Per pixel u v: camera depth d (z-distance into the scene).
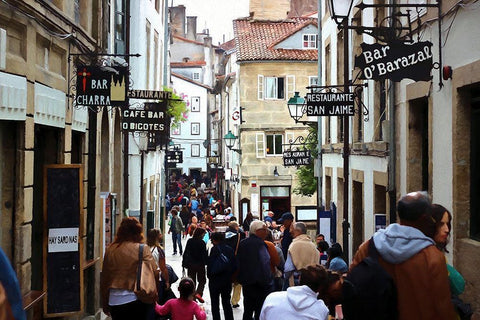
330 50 20.77
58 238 9.45
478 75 7.90
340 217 19.03
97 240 13.11
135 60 20.28
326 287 5.54
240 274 10.23
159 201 30.67
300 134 36.16
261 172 36.31
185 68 77.31
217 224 26.81
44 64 9.41
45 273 9.42
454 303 4.69
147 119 16.30
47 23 9.26
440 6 9.22
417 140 11.13
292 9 51.66
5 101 7.47
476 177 8.59
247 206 33.47
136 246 7.36
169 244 29.05
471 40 8.19
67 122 10.69
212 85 79.50
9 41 7.85
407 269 4.02
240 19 39.16
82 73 10.37
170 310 8.65
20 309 3.09
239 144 37.25
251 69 36.03
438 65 9.36
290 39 36.50
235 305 14.53
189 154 71.44
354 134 16.56
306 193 26.08
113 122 15.86
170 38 41.28
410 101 11.11
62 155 10.54
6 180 8.10
